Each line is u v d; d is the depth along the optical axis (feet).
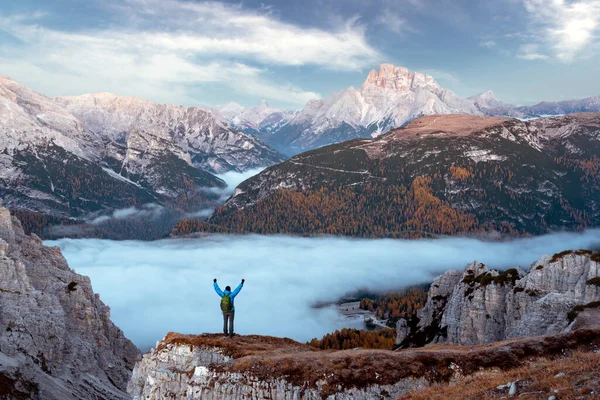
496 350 163.43
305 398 157.69
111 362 461.37
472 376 142.92
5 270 407.85
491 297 314.76
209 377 167.94
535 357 158.20
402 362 163.12
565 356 155.63
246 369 165.89
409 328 431.43
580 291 264.72
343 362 164.55
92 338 458.50
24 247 480.23
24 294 404.98
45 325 394.93
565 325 253.65
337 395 156.46
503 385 115.34
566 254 290.35
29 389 334.03
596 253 282.15
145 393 177.68
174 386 173.47
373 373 160.04
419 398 126.41
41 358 379.96
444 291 415.85
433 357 164.04
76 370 403.34
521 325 276.62
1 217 460.96
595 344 158.51
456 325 339.57
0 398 309.22
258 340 192.44
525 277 306.55
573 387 99.76
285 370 163.32
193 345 179.63
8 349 360.89
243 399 161.79
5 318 379.96
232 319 194.39
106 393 403.34
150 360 185.57
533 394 103.45
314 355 169.68
